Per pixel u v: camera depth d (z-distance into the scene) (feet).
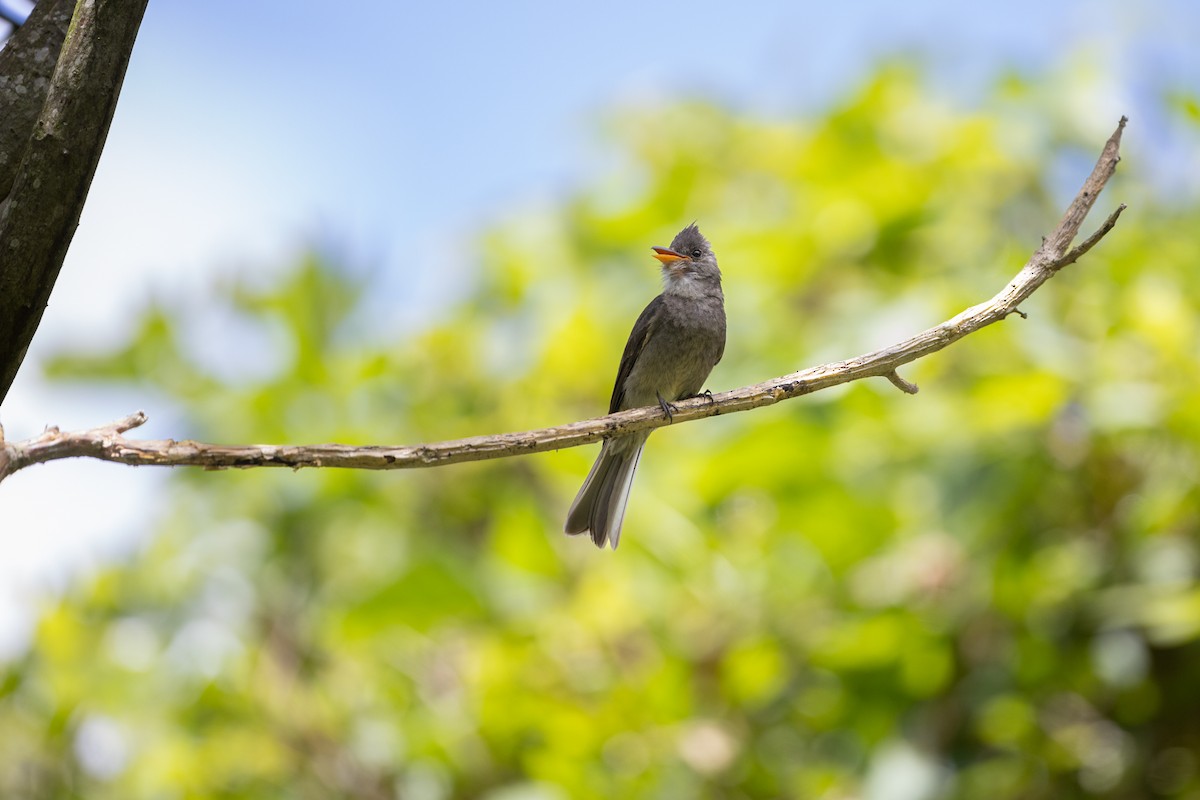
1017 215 38.96
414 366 41.70
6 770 36.68
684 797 33.09
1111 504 32.99
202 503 39.81
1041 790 32.78
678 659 33.40
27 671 37.81
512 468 40.22
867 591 34.45
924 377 34.83
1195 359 31.60
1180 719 32.40
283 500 38.73
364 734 35.60
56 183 15.01
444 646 37.88
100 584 38.91
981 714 32.48
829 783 32.91
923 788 31.48
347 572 38.50
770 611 34.91
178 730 36.45
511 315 44.86
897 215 38.22
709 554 35.37
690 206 45.24
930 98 42.83
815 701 33.88
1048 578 32.45
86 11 15.07
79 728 36.83
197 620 37.73
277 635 37.60
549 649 34.91
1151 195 38.06
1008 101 40.91
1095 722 33.17
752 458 33.81
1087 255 35.73
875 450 34.60
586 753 33.17
